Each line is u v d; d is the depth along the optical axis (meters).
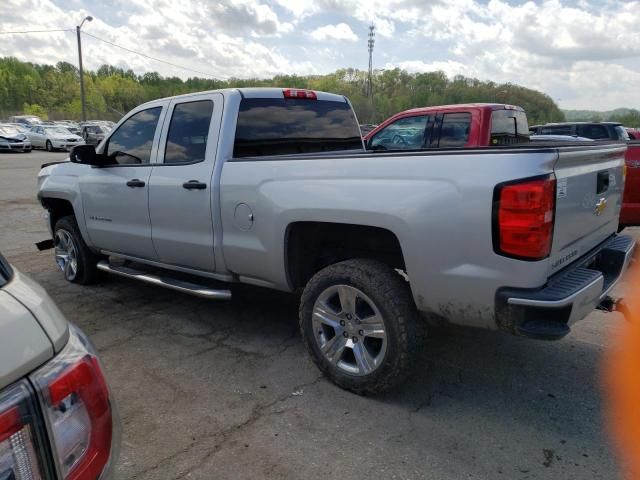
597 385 3.41
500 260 2.62
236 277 4.04
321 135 4.68
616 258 3.37
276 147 4.28
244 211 3.68
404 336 3.01
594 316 4.63
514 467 2.60
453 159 2.73
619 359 3.79
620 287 5.46
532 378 3.51
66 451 1.29
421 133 7.45
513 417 3.04
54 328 1.39
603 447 2.76
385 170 2.97
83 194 5.06
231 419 3.03
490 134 6.93
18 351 1.25
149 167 4.39
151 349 3.99
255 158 3.62
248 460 2.66
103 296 5.23
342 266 3.22
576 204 2.90
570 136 12.17
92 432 1.37
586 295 2.71
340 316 3.28
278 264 3.58
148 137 4.49
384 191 2.95
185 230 4.14
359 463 2.63
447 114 7.22
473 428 2.93
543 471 2.57
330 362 3.35
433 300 2.90
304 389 3.37
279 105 4.35
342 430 2.91
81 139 30.44
